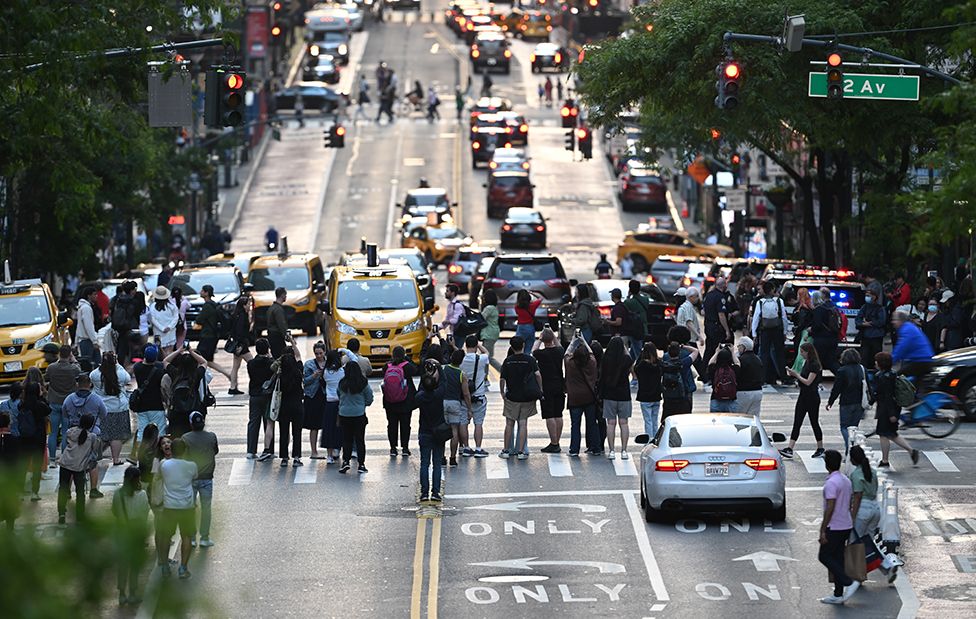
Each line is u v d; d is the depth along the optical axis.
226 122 73.75
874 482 47.25
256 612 46.53
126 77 72.75
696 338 91.44
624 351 70.00
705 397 86.06
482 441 74.38
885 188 122.44
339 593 48.81
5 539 12.84
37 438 58.72
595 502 61.62
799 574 50.62
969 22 55.78
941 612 46.03
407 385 70.94
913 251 53.44
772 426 76.94
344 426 67.88
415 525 58.22
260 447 75.19
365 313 101.31
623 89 116.12
